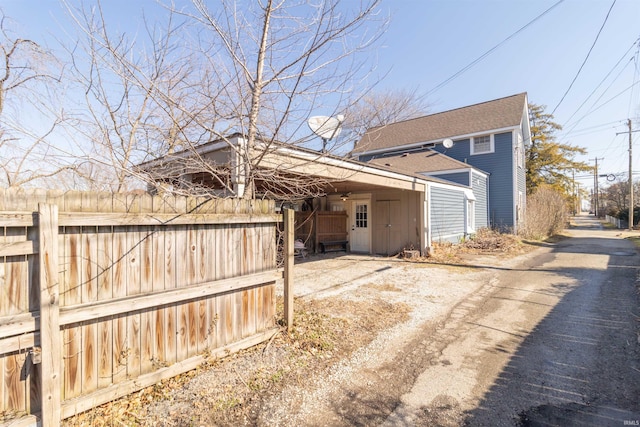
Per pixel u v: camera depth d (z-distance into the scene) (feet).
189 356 9.73
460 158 58.75
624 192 96.94
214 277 10.39
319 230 38.75
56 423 6.75
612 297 17.70
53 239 6.79
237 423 7.55
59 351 6.88
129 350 8.39
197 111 12.87
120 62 11.18
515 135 53.21
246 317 11.47
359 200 40.16
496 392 8.86
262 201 11.94
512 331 13.33
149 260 8.84
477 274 25.30
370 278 24.09
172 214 9.21
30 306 6.72
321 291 20.04
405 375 9.86
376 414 7.96
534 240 49.60
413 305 17.12
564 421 7.56
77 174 14.61
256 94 12.85
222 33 12.04
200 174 19.16
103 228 7.97
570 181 94.43
